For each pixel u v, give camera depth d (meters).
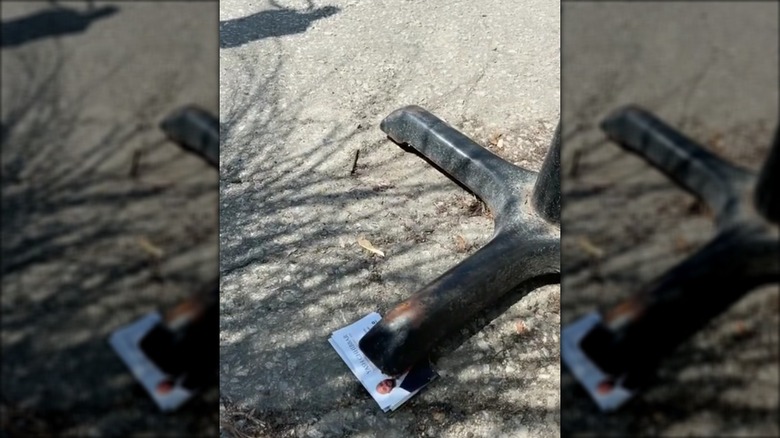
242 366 1.97
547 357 2.01
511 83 3.29
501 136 2.93
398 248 2.36
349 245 2.37
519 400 1.89
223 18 3.90
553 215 2.16
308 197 2.58
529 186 2.34
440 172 2.71
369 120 3.02
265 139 2.90
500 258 2.06
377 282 2.23
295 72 3.36
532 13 4.02
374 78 3.33
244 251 2.34
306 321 2.10
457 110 3.10
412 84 3.29
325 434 1.80
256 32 3.74
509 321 2.10
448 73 3.37
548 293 2.19
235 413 1.84
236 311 2.13
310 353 2.00
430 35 3.72
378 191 2.61
